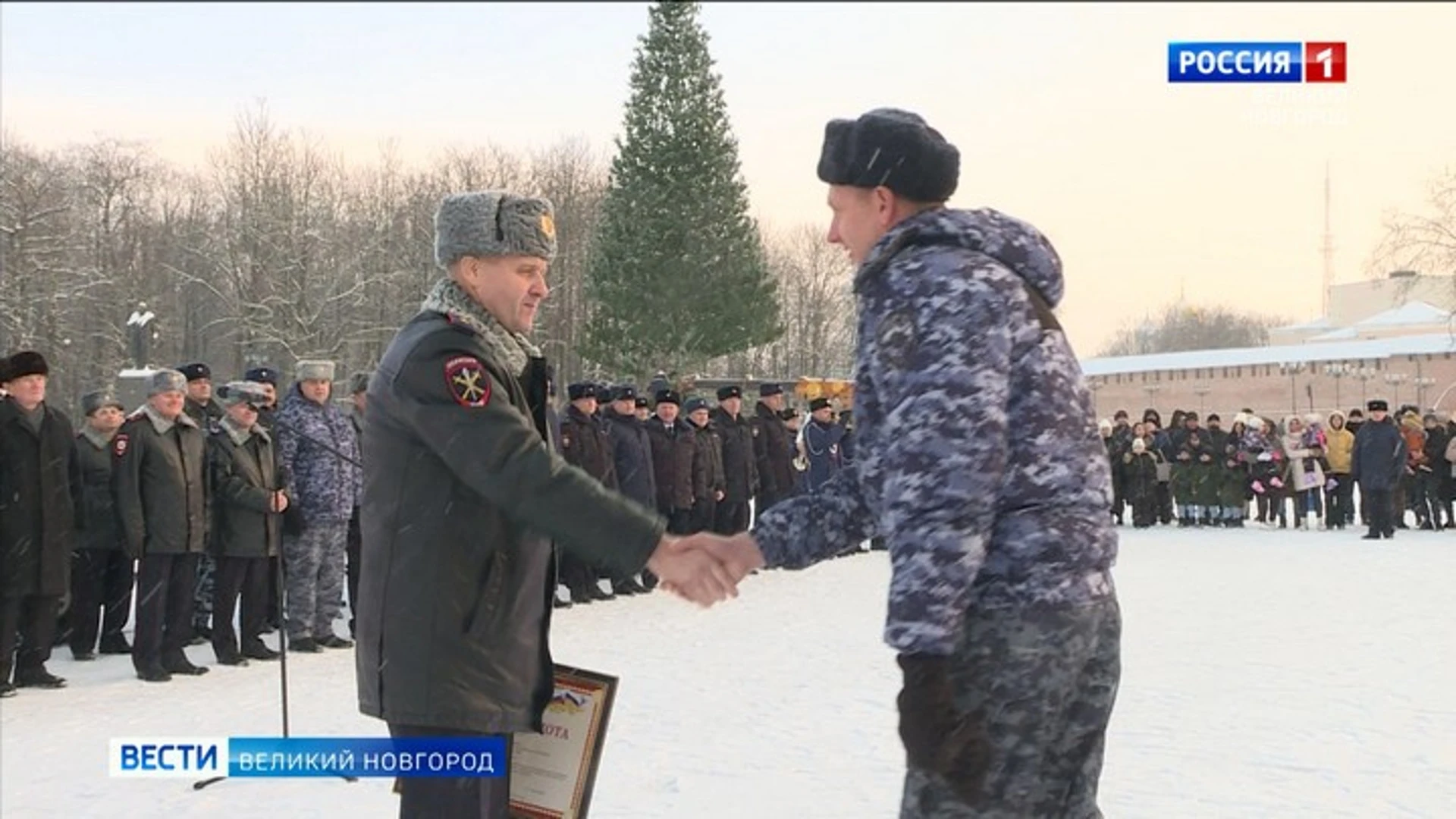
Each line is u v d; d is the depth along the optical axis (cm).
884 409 251
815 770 600
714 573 292
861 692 801
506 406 293
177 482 917
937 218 260
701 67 4294
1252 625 1063
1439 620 1086
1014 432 249
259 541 979
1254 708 731
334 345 4691
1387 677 824
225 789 581
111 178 5412
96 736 706
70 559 904
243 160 4962
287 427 1034
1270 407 5119
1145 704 743
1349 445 2248
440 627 293
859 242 275
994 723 247
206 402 1079
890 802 544
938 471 237
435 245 321
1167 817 511
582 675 320
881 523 258
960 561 236
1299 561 1619
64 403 4478
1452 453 2122
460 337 300
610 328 4250
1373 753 621
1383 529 1986
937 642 234
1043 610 246
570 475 290
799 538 293
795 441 2088
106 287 4803
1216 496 2334
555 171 5891
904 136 268
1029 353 250
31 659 872
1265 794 546
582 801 316
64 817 540
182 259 5425
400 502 298
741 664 910
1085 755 259
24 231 4406
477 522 298
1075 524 250
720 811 530
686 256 4225
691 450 1491
